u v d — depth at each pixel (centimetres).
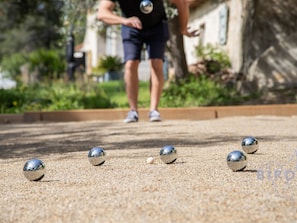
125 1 674
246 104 1058
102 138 531
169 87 1162
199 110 881
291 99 1066
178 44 1278
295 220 178
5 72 3008
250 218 181
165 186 241
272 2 1243
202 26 1836
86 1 1333
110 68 2438
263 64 1225
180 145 442
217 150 396
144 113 870
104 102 1113
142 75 2306
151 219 182
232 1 1470
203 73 1353
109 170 301
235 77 1288
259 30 1252
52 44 3794
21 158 390
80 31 1529
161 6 681
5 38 4606
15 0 2152
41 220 190
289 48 1227
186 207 197
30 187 254
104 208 201
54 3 2155
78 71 1634
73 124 782
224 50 1513
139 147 436
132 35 696
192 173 279
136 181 258
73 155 393
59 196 228
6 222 190
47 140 536
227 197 213
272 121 732
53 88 1277
